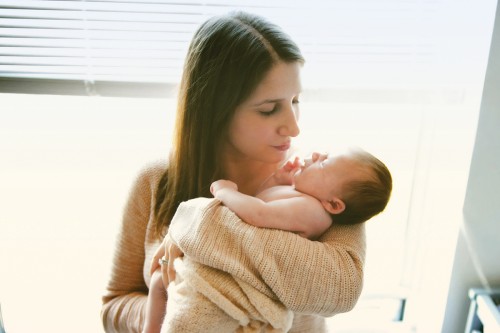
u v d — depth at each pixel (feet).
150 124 3.93
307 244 2.01
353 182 2.35
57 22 3.15
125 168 4.10
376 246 4.70
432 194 4.17
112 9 3.13
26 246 4.33
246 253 1.96
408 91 3.74
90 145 3.97
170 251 2.22
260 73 2.11
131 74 3.44
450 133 3.73
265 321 2.00
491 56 3.07
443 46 3.50
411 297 4.82
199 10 3.20
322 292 1.92
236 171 2.78
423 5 3.35
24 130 3.84
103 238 4.40
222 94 2.27
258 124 2.29
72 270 4.51
